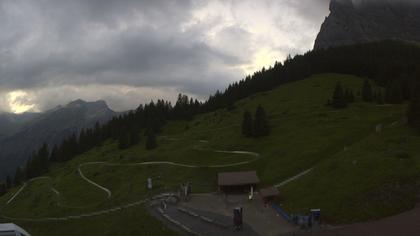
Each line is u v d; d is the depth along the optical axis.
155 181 116.44
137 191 109.88
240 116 190.00
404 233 52.22
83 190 135.50
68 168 190.12
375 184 70.19
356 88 198.38
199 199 89.94
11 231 23.09
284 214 69.00
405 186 67.12
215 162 125.12
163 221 74.12
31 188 176.88
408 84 162.62
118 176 139.25
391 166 76.88
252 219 69.38
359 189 70.19
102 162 171.62
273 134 139.50
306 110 164.88
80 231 90.25
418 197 63.59
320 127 132.50
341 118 139.75
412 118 106.75
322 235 56.66
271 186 92.94
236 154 128.88
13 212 138.62
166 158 144.25
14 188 199.50
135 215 83.38
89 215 101.25
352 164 83.94
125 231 75.81
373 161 81.94
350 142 111.31
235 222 63.56
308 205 70.75
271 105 193.25
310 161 102.94
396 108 144.38
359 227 57.78
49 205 127.94
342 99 158.88
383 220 58.91
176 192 98.06
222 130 170.62
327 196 71.94
